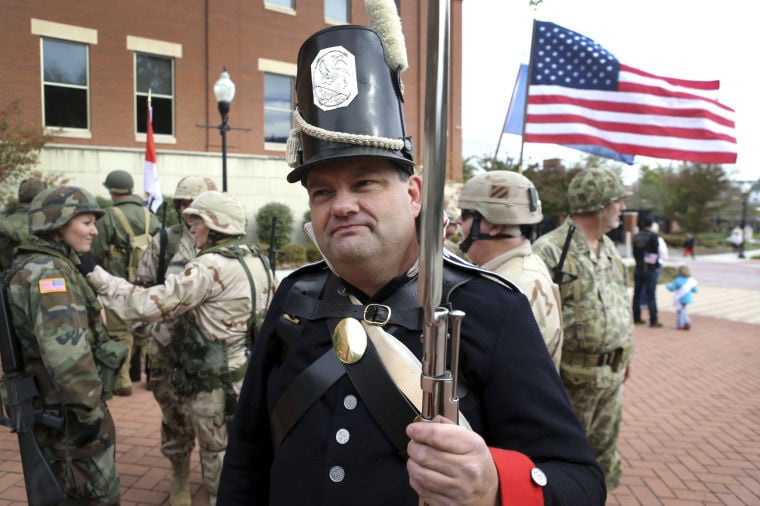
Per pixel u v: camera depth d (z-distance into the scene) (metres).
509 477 1.01
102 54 14.05
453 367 0.99
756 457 4.54
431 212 0.90
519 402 1.17
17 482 3.72
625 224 23.38
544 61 4.74
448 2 0.85
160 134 15.09
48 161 13.19
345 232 1.21
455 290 1.26
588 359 3.02
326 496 1.17
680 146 4.68
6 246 3.10
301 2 17.16
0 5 12.71
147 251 4.21
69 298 2.44
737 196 38.19
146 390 5.63
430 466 0.94
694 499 3.86
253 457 1.54
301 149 1.27
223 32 15.73
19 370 2.44
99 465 2.56
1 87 12.77
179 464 3.43
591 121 4.71
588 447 1.20
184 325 3.01
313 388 1.26
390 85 1.22
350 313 1.29
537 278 2.39
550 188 16.09
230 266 2.96
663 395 6.18
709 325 10.39
